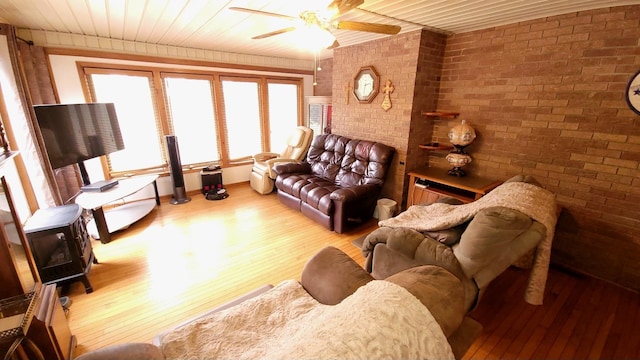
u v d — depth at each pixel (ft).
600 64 7.01
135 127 12.42
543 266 5.02
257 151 16.67
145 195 13.16
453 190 9.82
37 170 8.89
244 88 15.23
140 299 6.79
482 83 9.41
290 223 11.17
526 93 8.40
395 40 10.21
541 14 7.62
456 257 5.00
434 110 10.94
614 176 7.18
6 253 4.38
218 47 13.07
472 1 6.68
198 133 14.29
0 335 3.66
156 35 10.64
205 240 9.70
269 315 4.32
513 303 6.66
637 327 5.97
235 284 7.41
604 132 7.18
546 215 4.81
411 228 6.13
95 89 11.21
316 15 5.79
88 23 8.99
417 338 2.40
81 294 6.93
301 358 2.07
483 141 9.65
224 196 14.01
